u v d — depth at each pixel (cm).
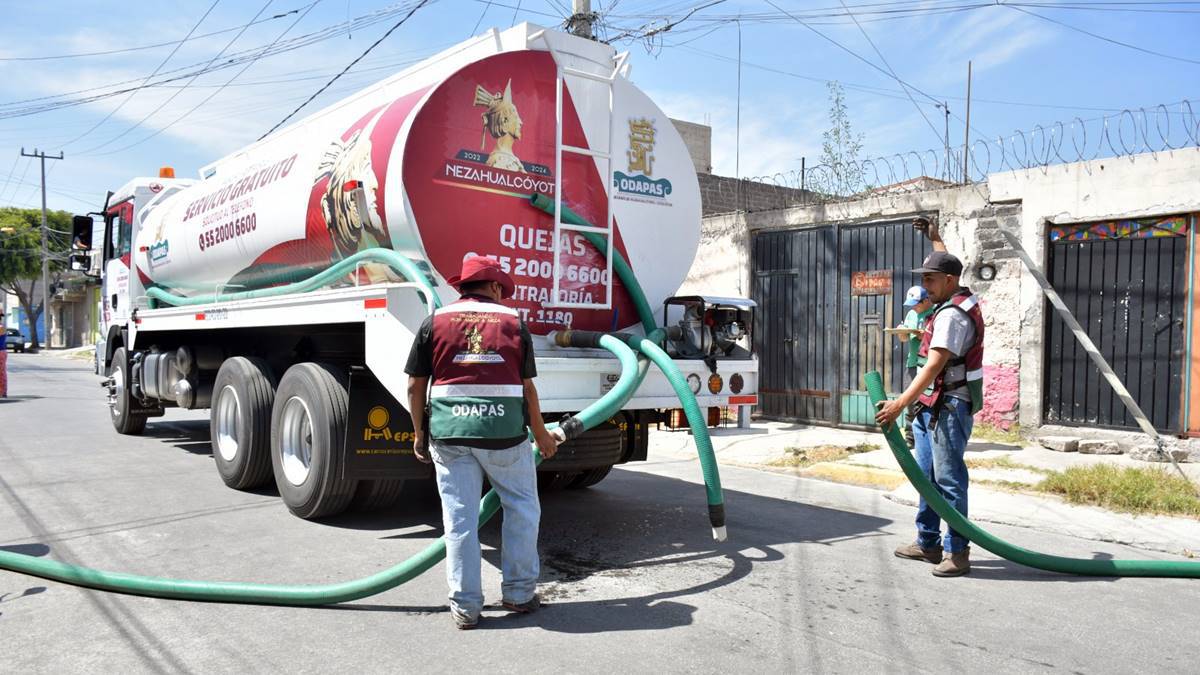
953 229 967
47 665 341
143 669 337
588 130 576
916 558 505
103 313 1127
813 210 1107
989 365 943
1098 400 873
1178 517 602
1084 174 867
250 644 363
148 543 524
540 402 507
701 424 467
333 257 607
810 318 1123
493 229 531
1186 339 813
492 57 532
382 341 502
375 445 558
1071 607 420
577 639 370
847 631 383
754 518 617
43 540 530
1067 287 895
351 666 340
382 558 493
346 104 649
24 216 5166
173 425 1141
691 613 405
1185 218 814
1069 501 654
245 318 679
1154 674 339
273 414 615
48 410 1334
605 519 611
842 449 918
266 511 616
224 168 835
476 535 387
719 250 1234
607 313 586
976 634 381
